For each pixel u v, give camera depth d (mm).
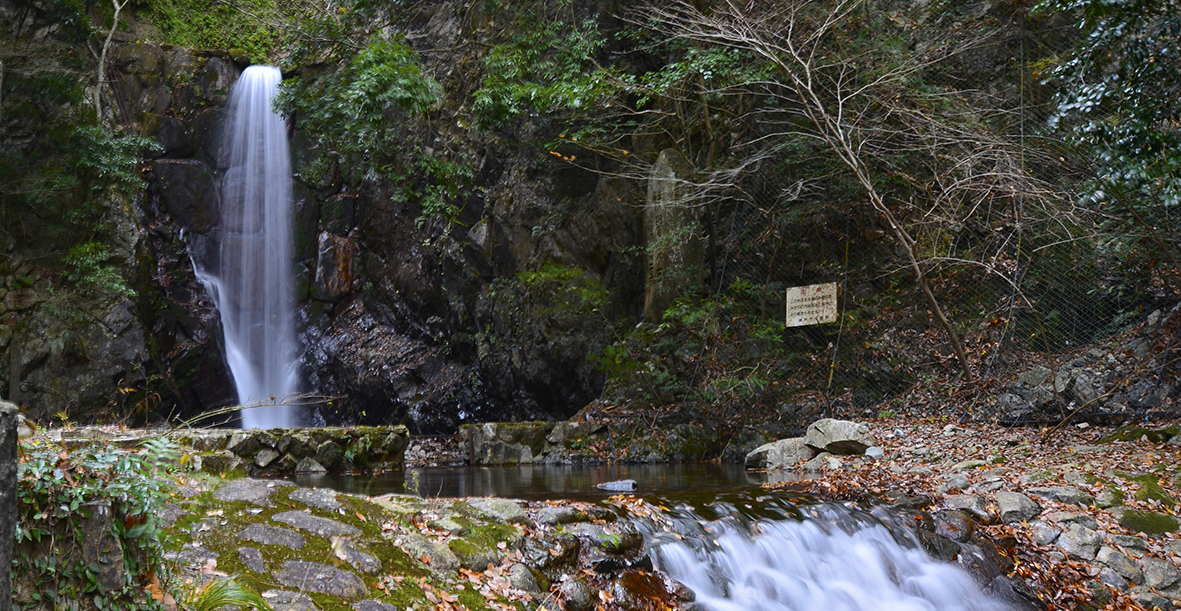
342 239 18438
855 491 6918
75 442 3512
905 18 12914
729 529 5684
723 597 4992
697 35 11008
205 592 3221
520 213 15047
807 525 5953
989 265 11109
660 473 8930
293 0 20906
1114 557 6000
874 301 12602
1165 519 6520
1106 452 8133
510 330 14766
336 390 17688
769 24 11656
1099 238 10289
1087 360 10398
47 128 16500
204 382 17766
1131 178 8148
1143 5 7734
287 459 8453
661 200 12938
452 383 15992
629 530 5184
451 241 16094
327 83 14398
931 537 6125
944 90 11609
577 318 13859
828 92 12195
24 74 16281
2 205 15898
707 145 13883
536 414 14773
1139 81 7996
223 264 18547
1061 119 8773
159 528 3365
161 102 18578
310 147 18656
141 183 17453
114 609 2793
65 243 16359
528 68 13125
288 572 3744
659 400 12180
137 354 16203
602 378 13461
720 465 10062
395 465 9453
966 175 10844
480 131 13031
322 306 18297
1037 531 6293
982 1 12625
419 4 15664
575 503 5520
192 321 17766
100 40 18203
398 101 11945
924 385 11422
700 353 12375
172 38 19500
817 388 12117
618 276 14156
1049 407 10164
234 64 19609
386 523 4473
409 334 17328
